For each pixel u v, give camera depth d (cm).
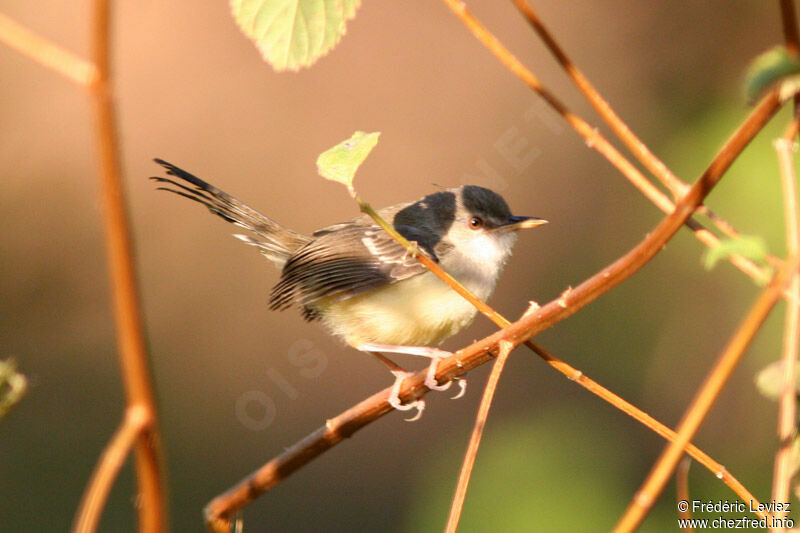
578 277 1409
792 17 259
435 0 1599
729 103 1085
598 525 850
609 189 1420
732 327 1078
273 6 359
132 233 184
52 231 1429
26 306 1384
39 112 1463
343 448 1366
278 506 1303
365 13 1592
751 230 875
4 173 1438
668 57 1350
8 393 291
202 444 1325
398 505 1295
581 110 1417
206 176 1501
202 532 1220
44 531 1163
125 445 188
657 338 1121
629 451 962
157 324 1428
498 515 860
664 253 1108
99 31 178
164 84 1529
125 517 1161
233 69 1555
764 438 928
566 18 1514
